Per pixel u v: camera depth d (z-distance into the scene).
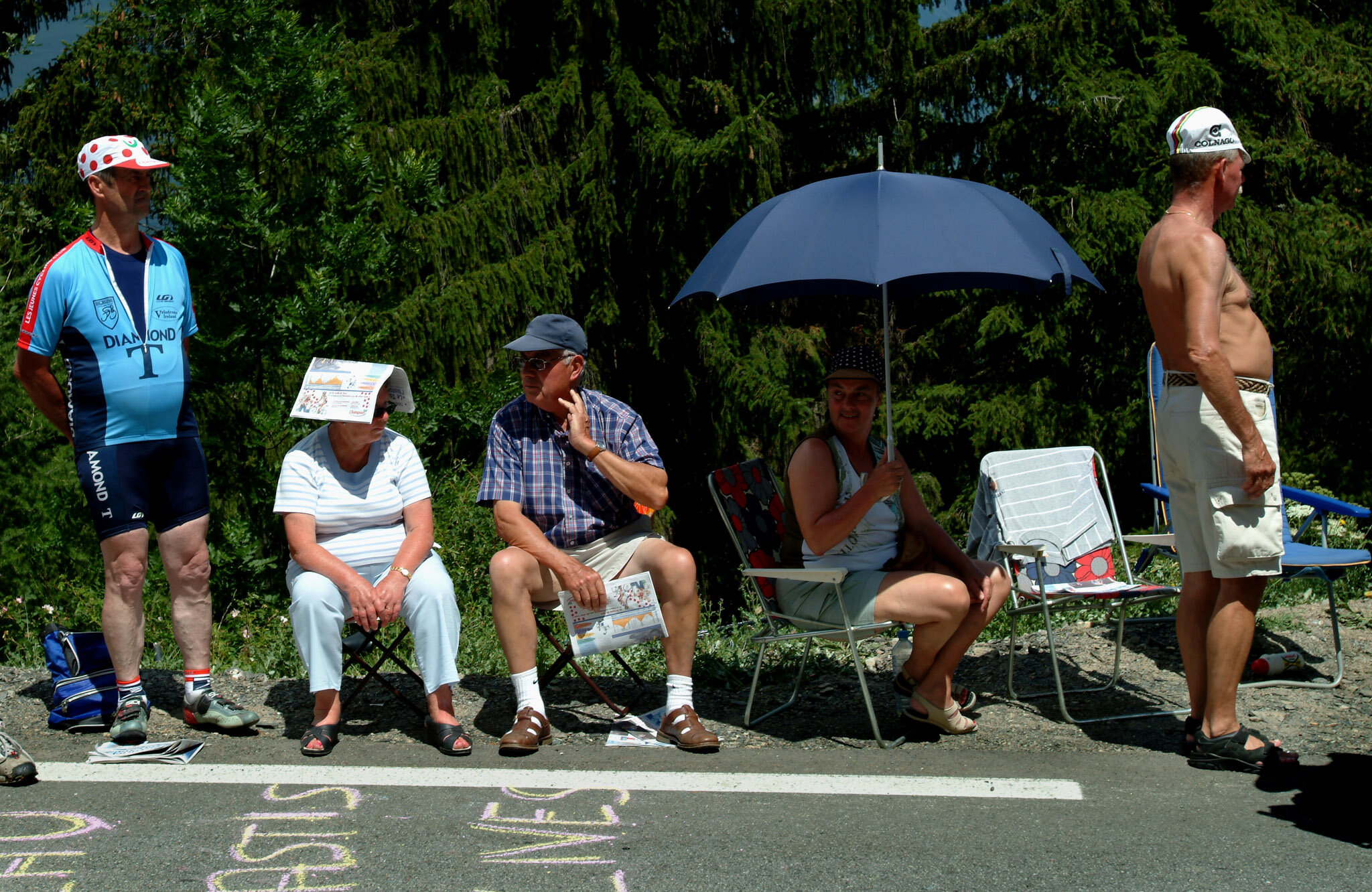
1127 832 3.17
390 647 4.38
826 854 3.01
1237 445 3.72
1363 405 12.67
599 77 11.58
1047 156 12.45
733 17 11.60
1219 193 3.85
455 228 10.60
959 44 12.57
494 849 3.04
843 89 12.34
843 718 4.43
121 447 4.00
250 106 8.64
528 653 4.09
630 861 2.97
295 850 3.03
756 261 3.89
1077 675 4.99
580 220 11.34
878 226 3.78
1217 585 3.91
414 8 12.02
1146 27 12.53
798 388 12.37
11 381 9.73
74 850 3.02
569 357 4.21
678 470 12.35
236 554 7.99
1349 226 11.93
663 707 4.51
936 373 13.27
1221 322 3.80
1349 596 6.35
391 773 3.68
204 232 7.96
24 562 8.92
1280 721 4.23
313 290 8.06
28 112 13.04
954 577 4.07
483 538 8.21
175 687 4.68
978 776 3.67
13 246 11.31
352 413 4.07
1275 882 2.83
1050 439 12.20
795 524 4.32
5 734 3.69
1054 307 11.95
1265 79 12.56
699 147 10.64
